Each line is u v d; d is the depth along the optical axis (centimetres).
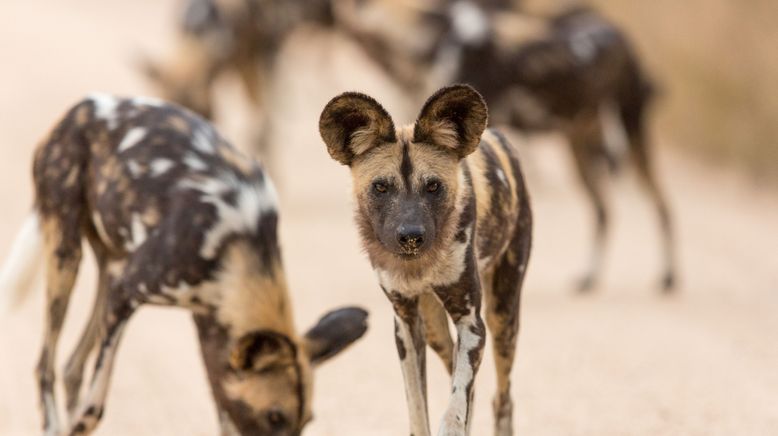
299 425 1905
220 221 2067
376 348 2973
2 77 7425
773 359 2823
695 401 2505
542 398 2556
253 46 4681
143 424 2431
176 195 2112
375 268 1880
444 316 1994
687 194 5247
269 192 2173
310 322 3166
